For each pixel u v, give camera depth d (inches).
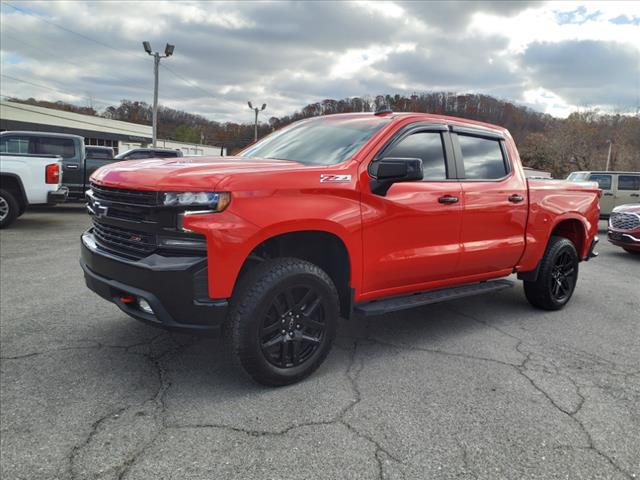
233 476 86.6
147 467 88.3
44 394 114.1
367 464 91.4
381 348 152.5
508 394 122.1
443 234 153.0
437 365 139.7
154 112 1079.6
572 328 179.9
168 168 115.6
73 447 93.7
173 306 108.5
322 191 122.8
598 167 2972.4
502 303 214.4
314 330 127.2
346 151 137.9
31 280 217.8
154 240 110.4
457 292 162.1
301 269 119.8
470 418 109.6
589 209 214.1
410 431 103.3
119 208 116.9
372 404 114.8
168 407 110.2
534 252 188.2
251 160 136.5
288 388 122.1
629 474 91.4
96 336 151.6
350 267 131.1
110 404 110.7
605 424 109.0
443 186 153.1
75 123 2010.3
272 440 98.2
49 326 159.3
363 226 131.0
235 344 113.2
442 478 88.1
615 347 160.1
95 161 508.4
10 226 380.8
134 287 112.5
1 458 89.5
